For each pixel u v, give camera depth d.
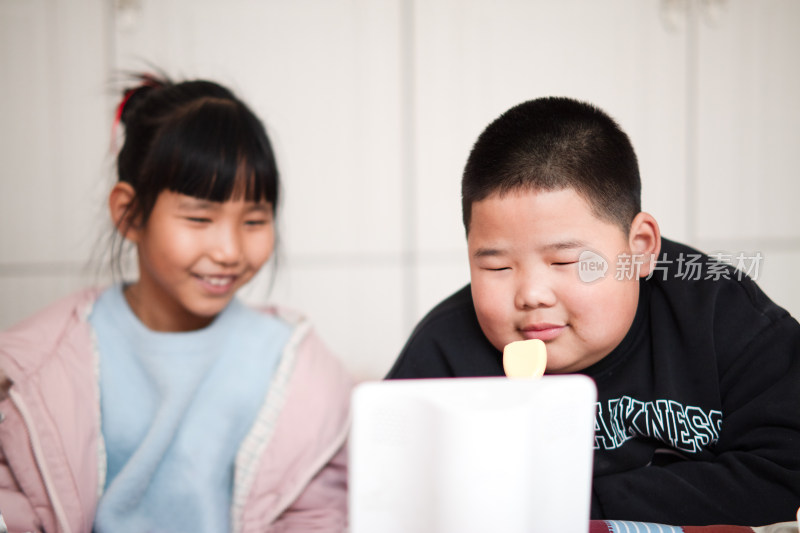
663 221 1.96
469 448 0.38
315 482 1.02
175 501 0.97
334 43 1.87
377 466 0.39
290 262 1.89
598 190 0.68
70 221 1.79
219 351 1.02
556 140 0.68
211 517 0.97
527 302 0.66
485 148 0.72
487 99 1.92
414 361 0.85
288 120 1.87
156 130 0.97
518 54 1.92
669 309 0.80
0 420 0.88
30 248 1.79
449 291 1.95
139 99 1.05
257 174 0.97
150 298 1.01
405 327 1.94
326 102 1.88
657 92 1.94
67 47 1.77
